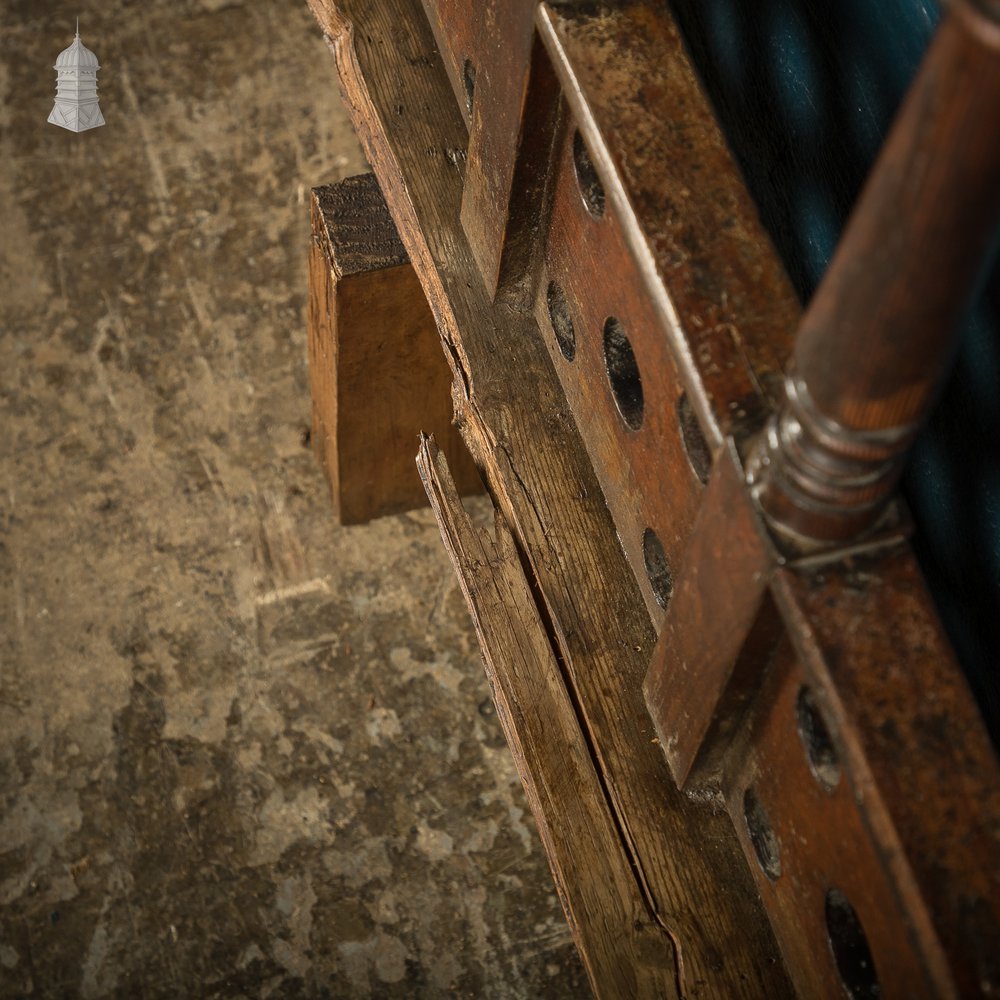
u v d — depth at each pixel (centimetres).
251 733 268
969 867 100
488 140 148
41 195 317
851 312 81
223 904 254
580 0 123
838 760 111
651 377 128
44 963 249
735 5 154
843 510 98
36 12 337
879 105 133
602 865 147
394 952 253
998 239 74
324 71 332
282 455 293
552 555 157
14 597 277
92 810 260
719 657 121
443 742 269
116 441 292
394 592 282
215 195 319
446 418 254
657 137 118
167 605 278
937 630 103
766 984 143
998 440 132
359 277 204
